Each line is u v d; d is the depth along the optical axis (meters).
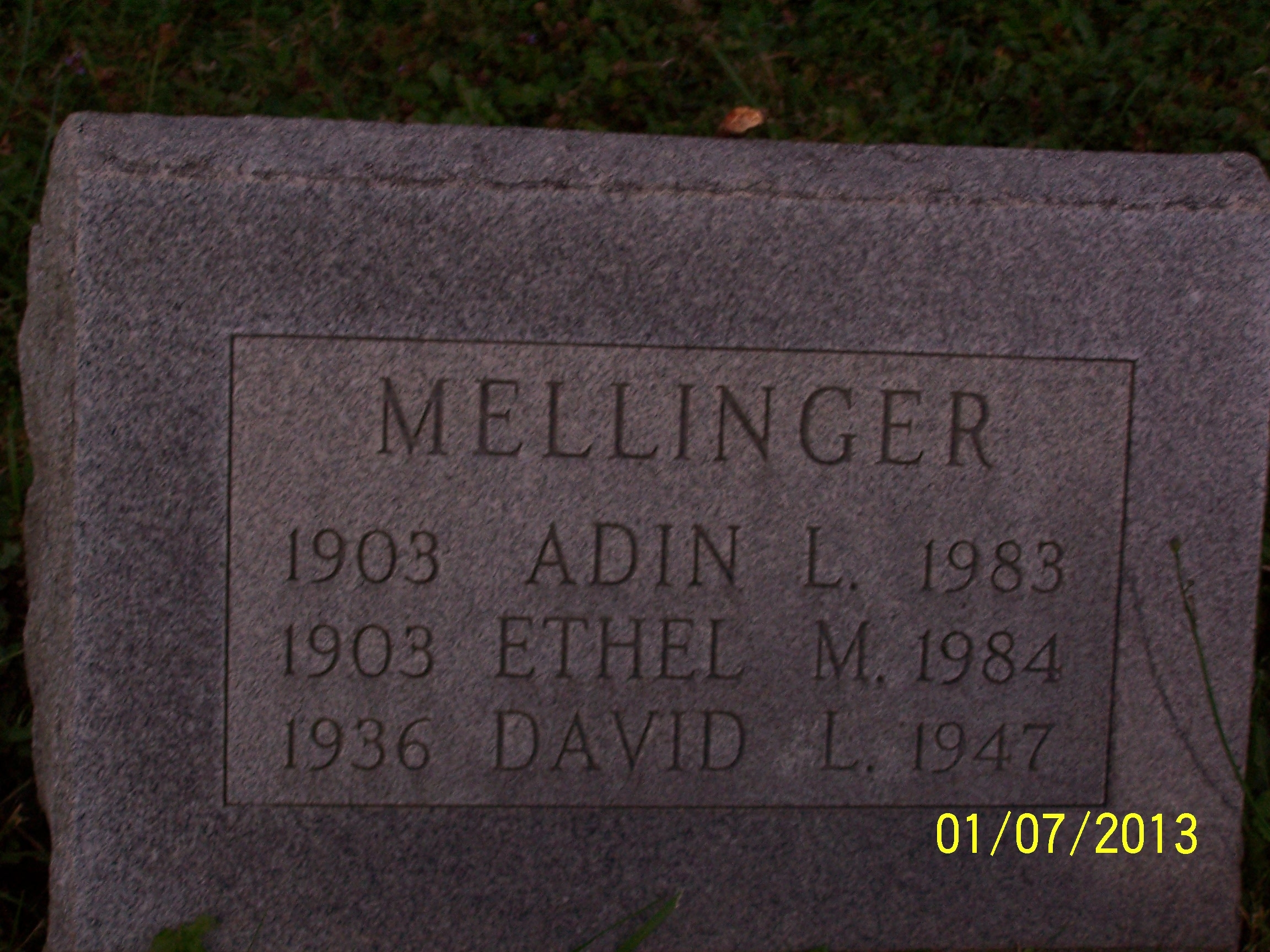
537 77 1.95
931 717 1.67
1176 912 1.69
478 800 1.66
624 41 1.96
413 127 1.65
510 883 1.66
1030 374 1.66
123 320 1.62
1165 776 1.68
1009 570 1.66
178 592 1.63
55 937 1.64
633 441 1.65
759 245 1.64
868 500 1.66
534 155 1.64
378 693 1.65
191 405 1.63
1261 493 1.67
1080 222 1.65
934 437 1.66
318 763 1.65
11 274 1.88
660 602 1.65
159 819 1.64
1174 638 1.67
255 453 1.63
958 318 1.65
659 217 1.64
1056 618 1.67
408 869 1.65
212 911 1.65
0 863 1.71
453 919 1.66
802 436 1.65
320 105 1.92
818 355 1.65
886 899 1.67
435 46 1.95
